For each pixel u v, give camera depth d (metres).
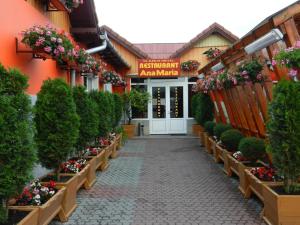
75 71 10.19
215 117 15.10
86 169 7.53
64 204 5.74
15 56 6.27
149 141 17.05
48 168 6.24
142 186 8.18
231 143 9.41
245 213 6.05
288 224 4.93
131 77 19.67
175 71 18.06
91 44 12.27
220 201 6.83
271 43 6.22
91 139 8.31
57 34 6.48
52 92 6.07
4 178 3.98
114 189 7.89
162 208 6.44
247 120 9.55
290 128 5.02
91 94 10.31
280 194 5.14
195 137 18.45
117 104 14.30
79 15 10.56
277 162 5.29
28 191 4.98
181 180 8.79
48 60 8.12
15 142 4.05
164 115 19.83
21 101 4.23
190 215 6.02
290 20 6.00
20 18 6.58
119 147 14.38
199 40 19.27
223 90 11.54
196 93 18.86
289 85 5.14
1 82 4.07
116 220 5.79
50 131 6.03
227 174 9.19
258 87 7.84
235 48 8.46
